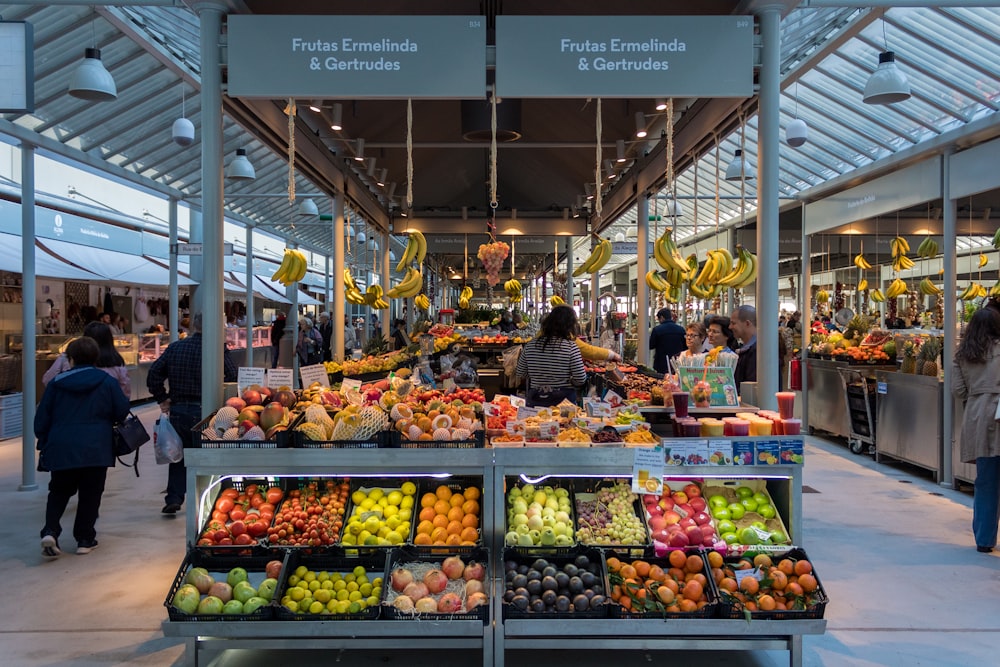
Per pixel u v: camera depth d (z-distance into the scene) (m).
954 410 6.94
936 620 4.02
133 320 17.23
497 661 3.39
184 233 17.73
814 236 10.75
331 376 8.05
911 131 8.14
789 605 3.41
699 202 14.86
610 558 3.62
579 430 3.91
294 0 5.23
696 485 4.18
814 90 8.57
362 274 25.56
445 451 3.74
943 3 4.62
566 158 10.39
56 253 12.25
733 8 5.18
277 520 3.95
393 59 4.39
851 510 6.21
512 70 4.41
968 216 8.03
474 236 13.39
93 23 6.95
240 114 5.32
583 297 28.89
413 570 3.60
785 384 10.58
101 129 8.68
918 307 10.50
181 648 3.72
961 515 6.07
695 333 6.78
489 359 11.31
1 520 6.01
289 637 3.36
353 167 9.55
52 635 3.86
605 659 3.66
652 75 4.44
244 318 21.05
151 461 8.51
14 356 10.39
